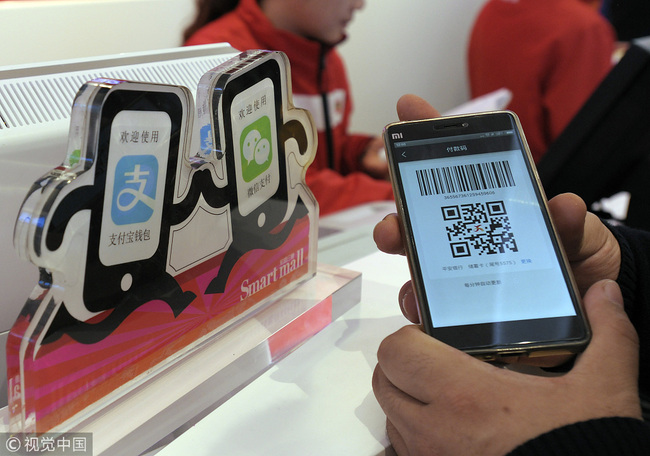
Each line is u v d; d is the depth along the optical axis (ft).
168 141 1.66
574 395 1.43
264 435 1.71
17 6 2.75
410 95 2.28
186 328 1.89
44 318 1.49
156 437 1.66
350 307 2.39
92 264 1.56
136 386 1.75
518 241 1.95
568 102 7.47
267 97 2.00
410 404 1.55
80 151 1.49
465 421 1.43
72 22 2.95
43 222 1.43
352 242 3.14
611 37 7.64
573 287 1.82
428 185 2.05
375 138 6.82
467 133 2.12
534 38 7.50
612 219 3.95
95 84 1.48
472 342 1.75
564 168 3.54
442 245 1.95
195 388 1.75
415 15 8.43
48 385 1.53
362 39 7.91
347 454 1.65
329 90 6.31
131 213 1.62
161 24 3.64
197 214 1.82
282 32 5.49
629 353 1.57
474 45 8.30
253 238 2.06
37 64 2.00
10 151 1.75
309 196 2.31
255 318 2.11
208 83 1.80
